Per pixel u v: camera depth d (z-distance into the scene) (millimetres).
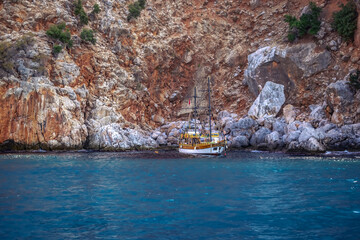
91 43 59719
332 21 58281
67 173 26500
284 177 24234
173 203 16609
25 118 47750
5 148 47219
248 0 76625
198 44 72875
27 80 48906
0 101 47469
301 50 57656
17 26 53812
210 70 70812
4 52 49812
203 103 67562
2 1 55000
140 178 24031
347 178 23656
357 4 53844
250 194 18578
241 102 63969
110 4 66438
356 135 43969
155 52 66062
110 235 12055
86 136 50406
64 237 11836
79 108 51031
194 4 78625
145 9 71125
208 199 17453
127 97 58625
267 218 14070
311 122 49312
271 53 59469
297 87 57125
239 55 70125
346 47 55719
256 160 35844
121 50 63031
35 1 57375
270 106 55812
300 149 44312
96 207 15867
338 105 47594
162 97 66500
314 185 21078
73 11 61031
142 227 12953
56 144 47719
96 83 56875
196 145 44094
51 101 48250
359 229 12578
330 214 14578
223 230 12570
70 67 53500
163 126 61000
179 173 26438
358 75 49062
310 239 11570
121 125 53906
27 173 26375
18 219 13969
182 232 12367
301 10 68312
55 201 17078
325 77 55719
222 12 77188
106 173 26422
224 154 42875
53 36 54406
